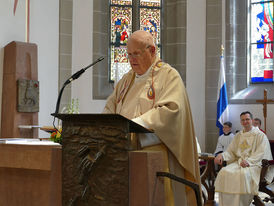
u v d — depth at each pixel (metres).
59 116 2.18
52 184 2.32
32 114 7.64
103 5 10.69
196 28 10.88
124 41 10.95
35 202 2.54
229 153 6.72
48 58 9.76
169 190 2.64
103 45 10.66
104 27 10.68
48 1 9.77
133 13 11.02
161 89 2.91
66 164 2.22
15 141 2.77
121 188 2.03
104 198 2.07
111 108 3.28
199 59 10.84
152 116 2.60
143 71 3.05
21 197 2.60
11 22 7.75
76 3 10.37
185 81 10.80
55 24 9.97
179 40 10.88
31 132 7.60
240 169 6.25
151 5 11.12
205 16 10.88
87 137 2.14
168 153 2.76
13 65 7.43
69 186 2.20
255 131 6.57
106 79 10.70
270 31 10.72
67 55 10.10
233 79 10.77
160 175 2.07
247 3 10.89
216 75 10.73
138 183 2.01
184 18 10.88
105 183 2.07
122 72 10.87
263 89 10.58
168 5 11.10
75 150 2.18
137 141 2.53
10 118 7.42
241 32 10.83
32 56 7.63
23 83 7.44
